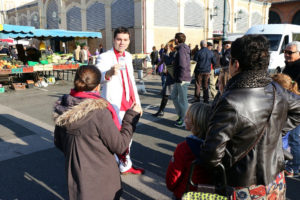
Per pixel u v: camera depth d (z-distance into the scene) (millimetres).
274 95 1419
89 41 24578
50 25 29438
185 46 5043
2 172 3529
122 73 3088
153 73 15102
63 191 3074
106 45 22859
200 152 1460
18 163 3805
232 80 1442
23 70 10141
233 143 1373
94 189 1679
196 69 7215
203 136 1712
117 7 21422
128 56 3256
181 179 1702
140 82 9336
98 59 3111
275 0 31875
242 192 1401
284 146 3053
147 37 19594
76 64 12211
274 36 11305
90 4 23781
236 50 1413
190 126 1775
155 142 4559
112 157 1788
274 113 1394
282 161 1479
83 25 24922
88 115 1612
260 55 1365
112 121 1687
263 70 1400
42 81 11109
